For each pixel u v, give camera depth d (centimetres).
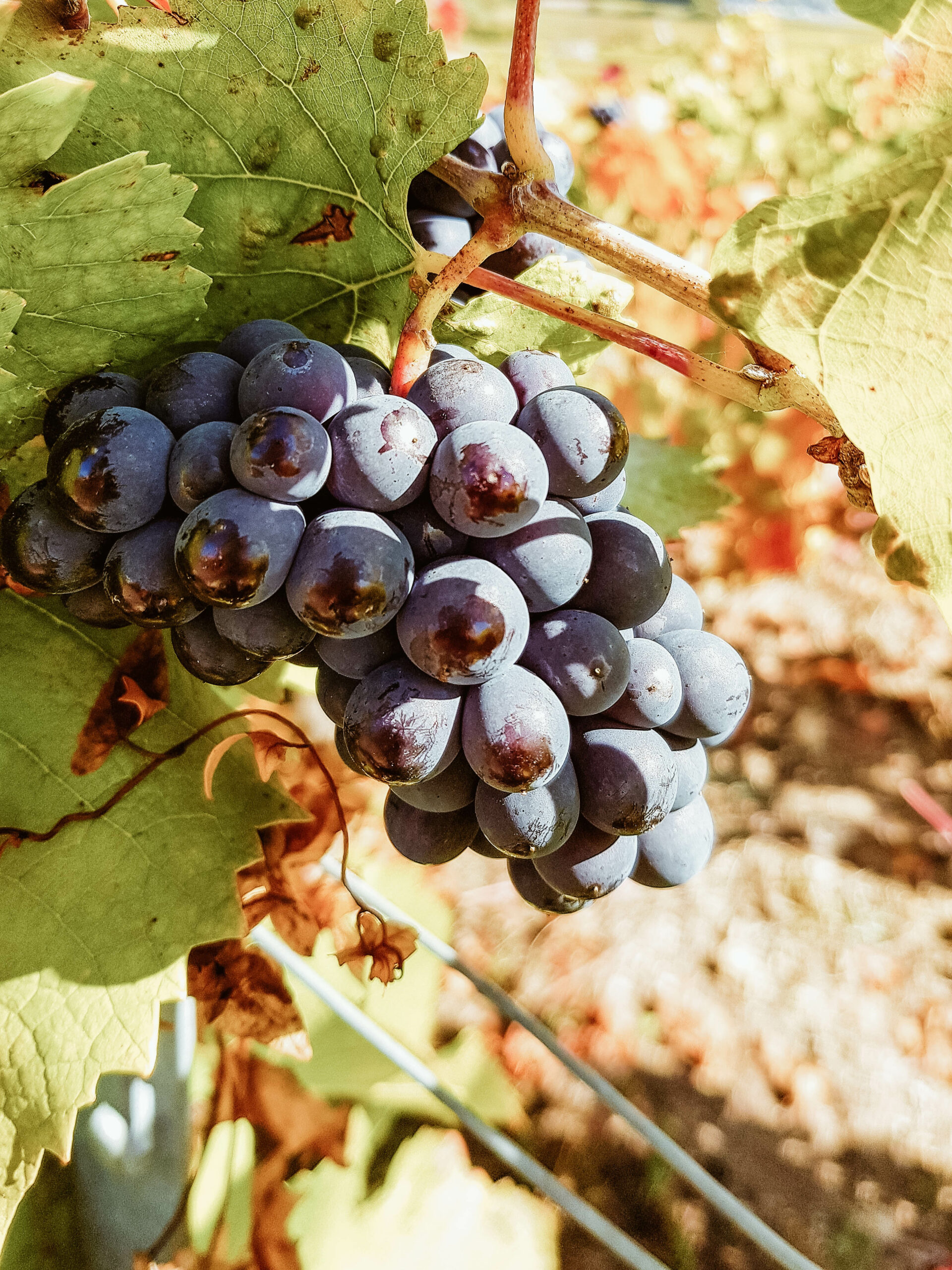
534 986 68
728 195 66
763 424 58
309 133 15
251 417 13
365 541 12
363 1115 36
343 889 24
